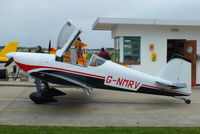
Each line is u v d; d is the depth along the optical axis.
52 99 5.90
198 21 8.70
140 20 8.56
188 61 5.78
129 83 5.79
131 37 9.05
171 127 4.06
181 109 5.61
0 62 15.12
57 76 5.00
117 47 9.59
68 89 8.02
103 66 5.74
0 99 6.19
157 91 5.87
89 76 5.68
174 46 10.70
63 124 4.20
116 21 8.52
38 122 4.29
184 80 5.82
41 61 5.61
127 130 3.77
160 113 5.21
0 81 9.10
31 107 5.43
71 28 5.41
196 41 8.96
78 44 8.14
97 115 4.91
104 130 3.74
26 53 5.84
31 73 4.93
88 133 3.54
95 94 7.29
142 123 4.41
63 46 5.49
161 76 5.91
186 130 3.83
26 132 3.51
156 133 3.63
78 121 4.43
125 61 9.09
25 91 7.34
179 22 8.66
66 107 5.54
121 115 4.97
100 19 8.47
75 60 6.47
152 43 9.17
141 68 9.17
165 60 9.27
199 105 6.05
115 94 7.34
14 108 5.29
